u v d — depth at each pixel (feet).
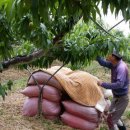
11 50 9.04
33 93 18.75
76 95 17.90
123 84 15.81
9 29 7.64
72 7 4.77
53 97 18.25
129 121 20.45
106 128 18.81
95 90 18.30
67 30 8.56
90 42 10.50
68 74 19.66
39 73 18.69
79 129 17.80
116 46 9.65
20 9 4.53
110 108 16.85
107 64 16.49
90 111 17.54
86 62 11.49
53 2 4.37
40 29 7.31
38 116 18.89
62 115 18.08
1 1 4.65
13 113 19.63
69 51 10.50
